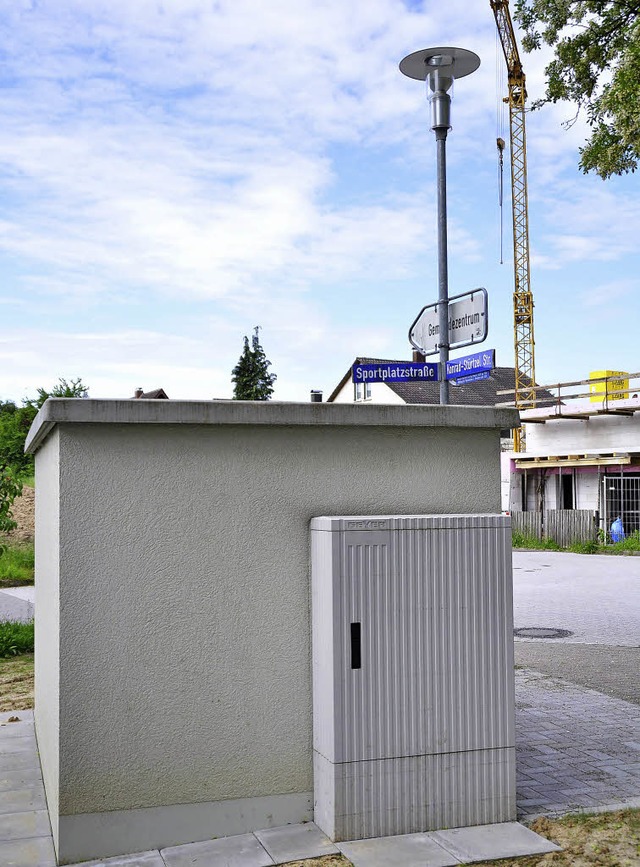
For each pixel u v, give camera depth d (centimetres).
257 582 483
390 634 472
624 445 2909
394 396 4828
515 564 2278
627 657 1019
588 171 1359
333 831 459
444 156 875
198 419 464
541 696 816
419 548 480
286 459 491
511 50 6500
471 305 843
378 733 466
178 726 464
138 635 459
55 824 461
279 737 483
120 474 459
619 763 605
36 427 528
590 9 1302
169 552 467
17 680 927
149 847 454
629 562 2306
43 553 619
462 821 481
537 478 3194
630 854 443
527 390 3103
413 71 879
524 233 6506
